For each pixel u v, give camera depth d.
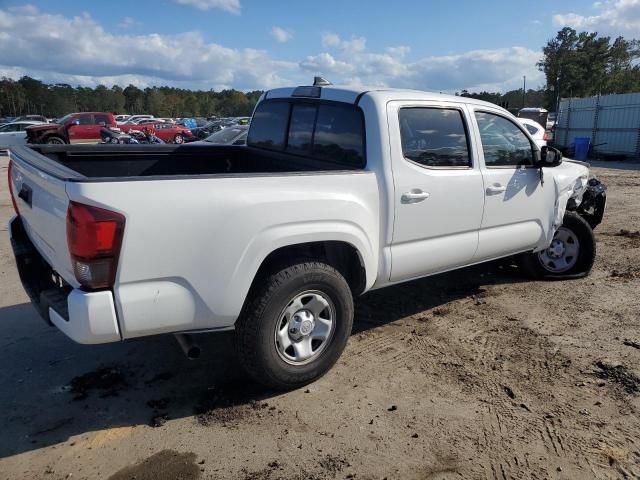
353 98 3.82
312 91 4.22
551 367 3.74
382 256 3.77
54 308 2.85
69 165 4.27
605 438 2.96
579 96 75.50
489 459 2.81
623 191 12.27
